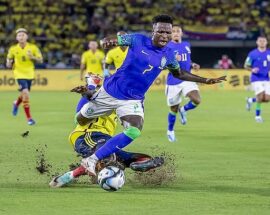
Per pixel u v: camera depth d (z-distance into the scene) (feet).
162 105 169.68
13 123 123.44
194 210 49.70
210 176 66.13
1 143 92.99
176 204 51.93
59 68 241.96
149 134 105.70
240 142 96.27
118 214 48.26
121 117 56.70
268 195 56.03
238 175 66.95
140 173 60.49
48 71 234.58
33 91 228.84
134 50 56.59
